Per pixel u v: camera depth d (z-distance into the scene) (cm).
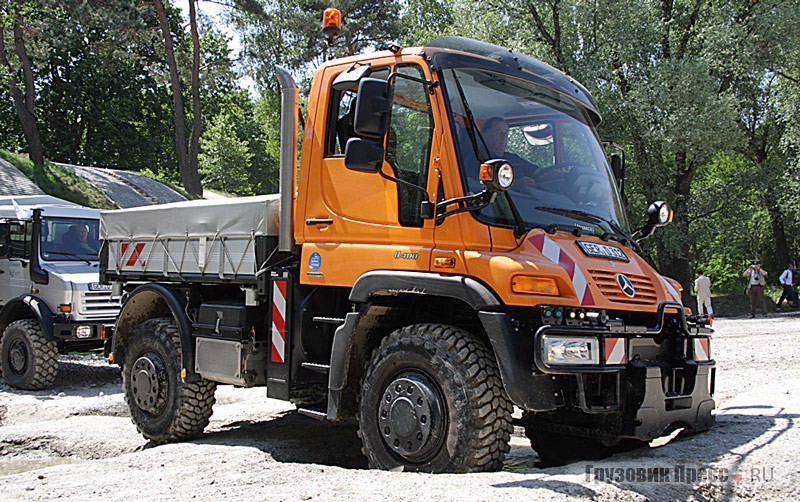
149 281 749
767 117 3588
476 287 467
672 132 2498
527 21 2828
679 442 534
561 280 475
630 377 490
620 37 2670
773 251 4328
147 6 3547
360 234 549
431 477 431
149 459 562
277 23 4128
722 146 2609
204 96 5759
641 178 2739
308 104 606
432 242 505
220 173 5831
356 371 545
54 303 1106
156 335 698
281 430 744
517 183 522
